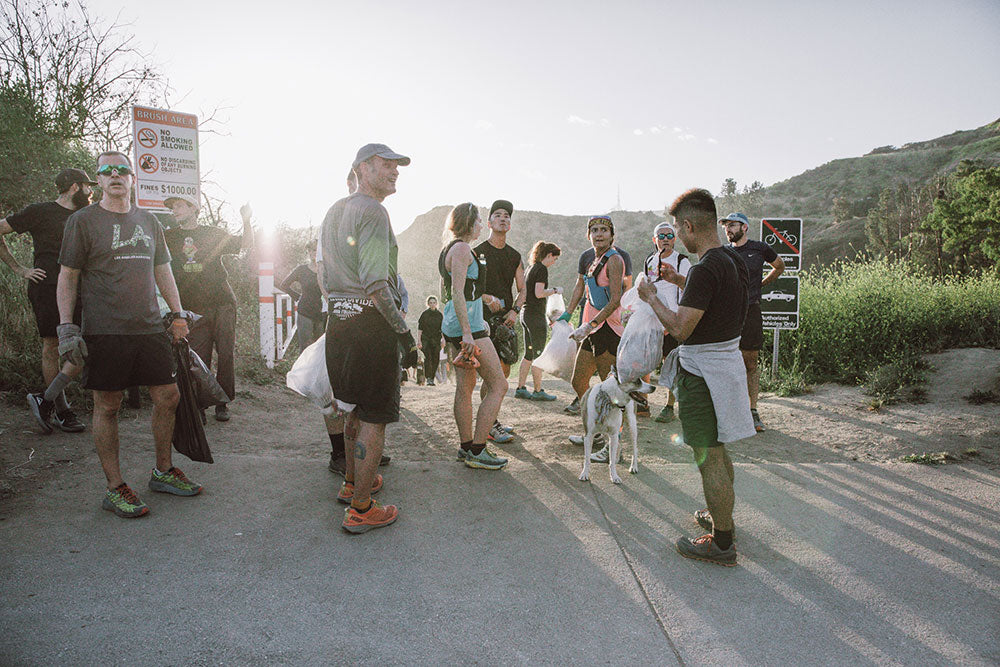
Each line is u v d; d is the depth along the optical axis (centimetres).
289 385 379
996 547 313
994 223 3788
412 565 288
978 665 221
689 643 232
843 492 388
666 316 293
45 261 414
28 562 274
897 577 283
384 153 311
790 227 717
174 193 579
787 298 723
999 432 498
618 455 445
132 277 320
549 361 611
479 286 423
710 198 305
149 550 292
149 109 557
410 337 336
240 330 969
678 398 307
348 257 309
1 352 503
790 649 229
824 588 273
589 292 560
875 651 228
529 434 538
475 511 353
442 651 223
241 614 242
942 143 15512
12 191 721
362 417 312
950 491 389
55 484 359
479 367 427
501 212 496
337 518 338
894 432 521
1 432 415
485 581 274
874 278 902
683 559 300
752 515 352
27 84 834
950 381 634
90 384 318
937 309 810
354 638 229
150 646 219
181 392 359
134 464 399
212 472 399
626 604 258
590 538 321
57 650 214
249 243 554
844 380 715
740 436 288
